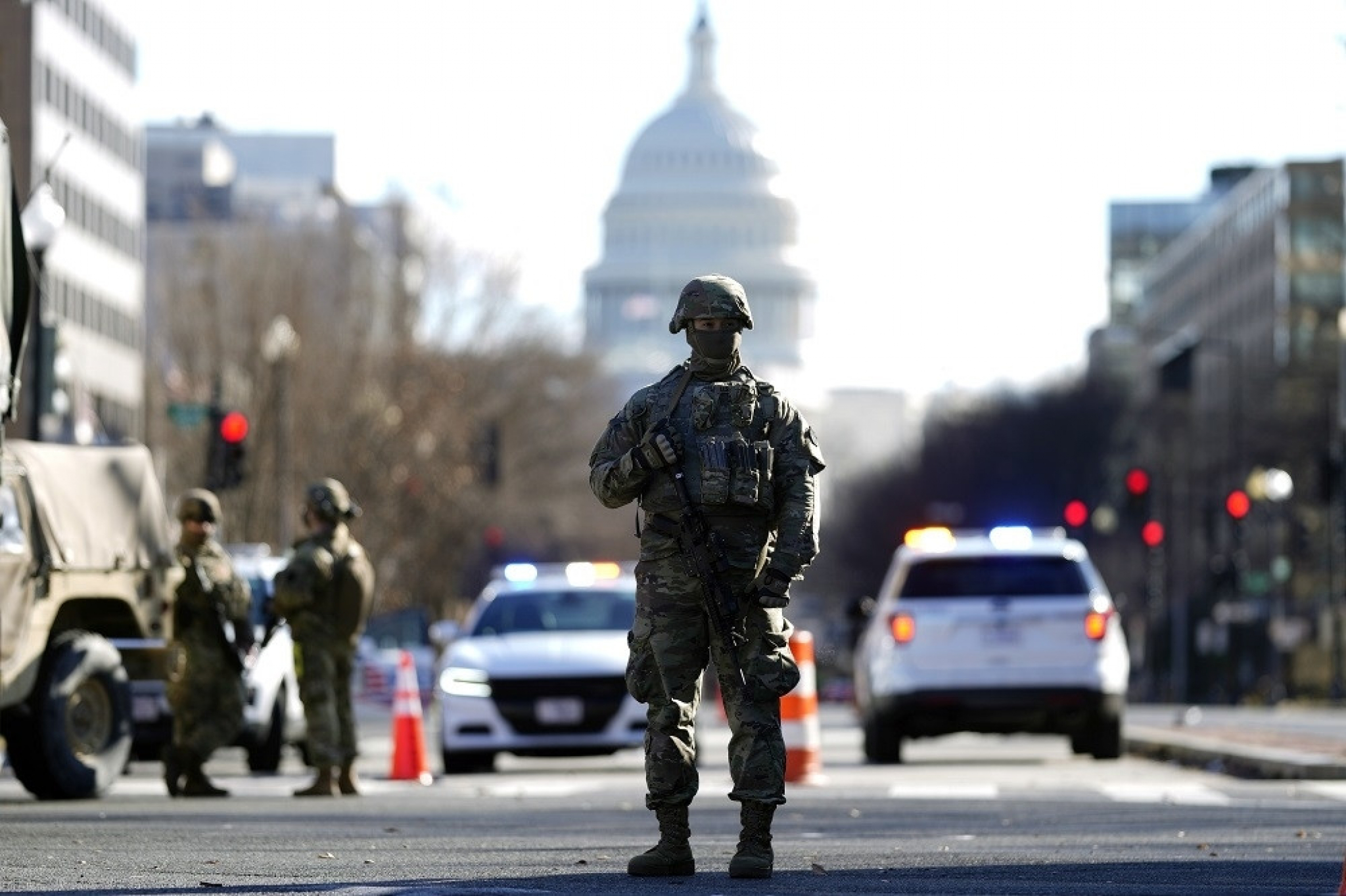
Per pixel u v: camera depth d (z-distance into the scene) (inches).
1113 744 3265.3
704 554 1331.2
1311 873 1409.9
